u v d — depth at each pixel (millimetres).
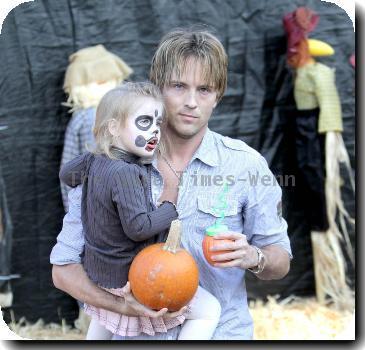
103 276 2680
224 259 2592
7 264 5172
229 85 5133
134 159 2742
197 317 2771
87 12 5008
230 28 5066
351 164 5145
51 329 5219
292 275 5387
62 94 5055
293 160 5207
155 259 2518
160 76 2795
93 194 2648
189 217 2824
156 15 5027
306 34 4879
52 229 5195
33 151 5098
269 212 2898
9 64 4992
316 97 4918
